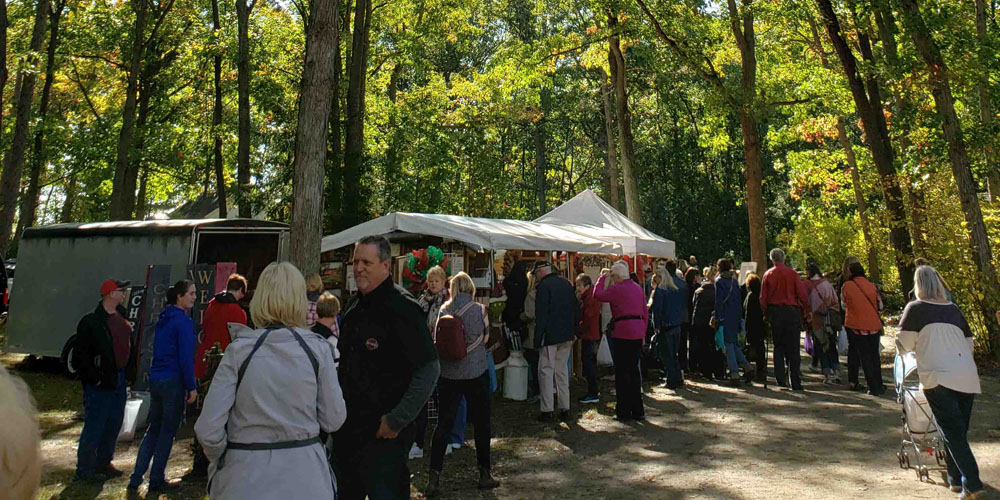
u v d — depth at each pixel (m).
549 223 14.16
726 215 38.19
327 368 2.97
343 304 11.30
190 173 28.73
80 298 11.73
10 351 12.42
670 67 19.36
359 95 20.80
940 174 13.84
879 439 7.16
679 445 7.14
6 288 17.12
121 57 25.50
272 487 2.70
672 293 10.70
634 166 21.72
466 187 31.89
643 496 5.48
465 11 27.06
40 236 12.52
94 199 32.94
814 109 21.61
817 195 33.84
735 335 10.99
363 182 19.25
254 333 2.91
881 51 16.03
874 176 15.35
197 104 27.23
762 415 8.51
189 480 6.02
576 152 45.97
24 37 22.95
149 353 8.74
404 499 3.52
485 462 5.76
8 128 24.25
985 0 16.88
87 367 6.03
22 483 1.11
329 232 18.05
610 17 19.62
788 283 10.31
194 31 24.89
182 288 5.89
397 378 3.51
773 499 5.30
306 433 2.85
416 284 9.41
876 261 23.42
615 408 8.76
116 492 5.73
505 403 9.64
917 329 5.29
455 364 5.64
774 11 16.31
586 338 9.43
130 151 23.33
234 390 2.80
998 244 12.87
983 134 12.51
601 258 13.69
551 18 30.16
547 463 6.53
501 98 25.02
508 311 9.66
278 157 20.42
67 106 29.66
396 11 25.64
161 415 5.78
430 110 27.47
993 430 7.36
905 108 13.80
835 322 10.88
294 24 23.12
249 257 12.34
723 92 17.66
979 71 12.79
